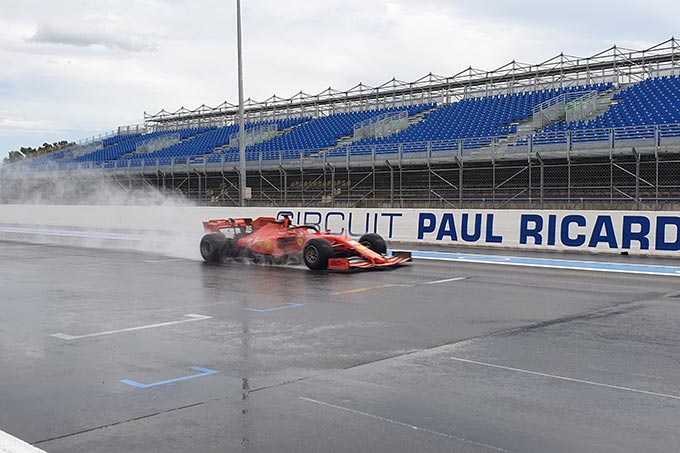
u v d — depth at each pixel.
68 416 5.13
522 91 38.34
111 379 6.15
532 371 6.34
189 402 5.46
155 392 5.74
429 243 21.38
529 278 13.12
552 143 26.81
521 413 5.14
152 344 7.55
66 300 10.70
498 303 10.20
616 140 24.86
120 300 10.65
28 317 9.24
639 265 15.18
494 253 18.38
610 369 6.39
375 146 33.41
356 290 11.54
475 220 20.47
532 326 8.45
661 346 7.34
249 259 16.42
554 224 18.94
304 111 47.88
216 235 16.38
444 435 4.69
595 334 7.96
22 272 14.48
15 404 5.43
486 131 31.83
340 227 23.28
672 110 27.17
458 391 5.72
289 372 6.35
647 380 6.03
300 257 15.37
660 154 24.42
